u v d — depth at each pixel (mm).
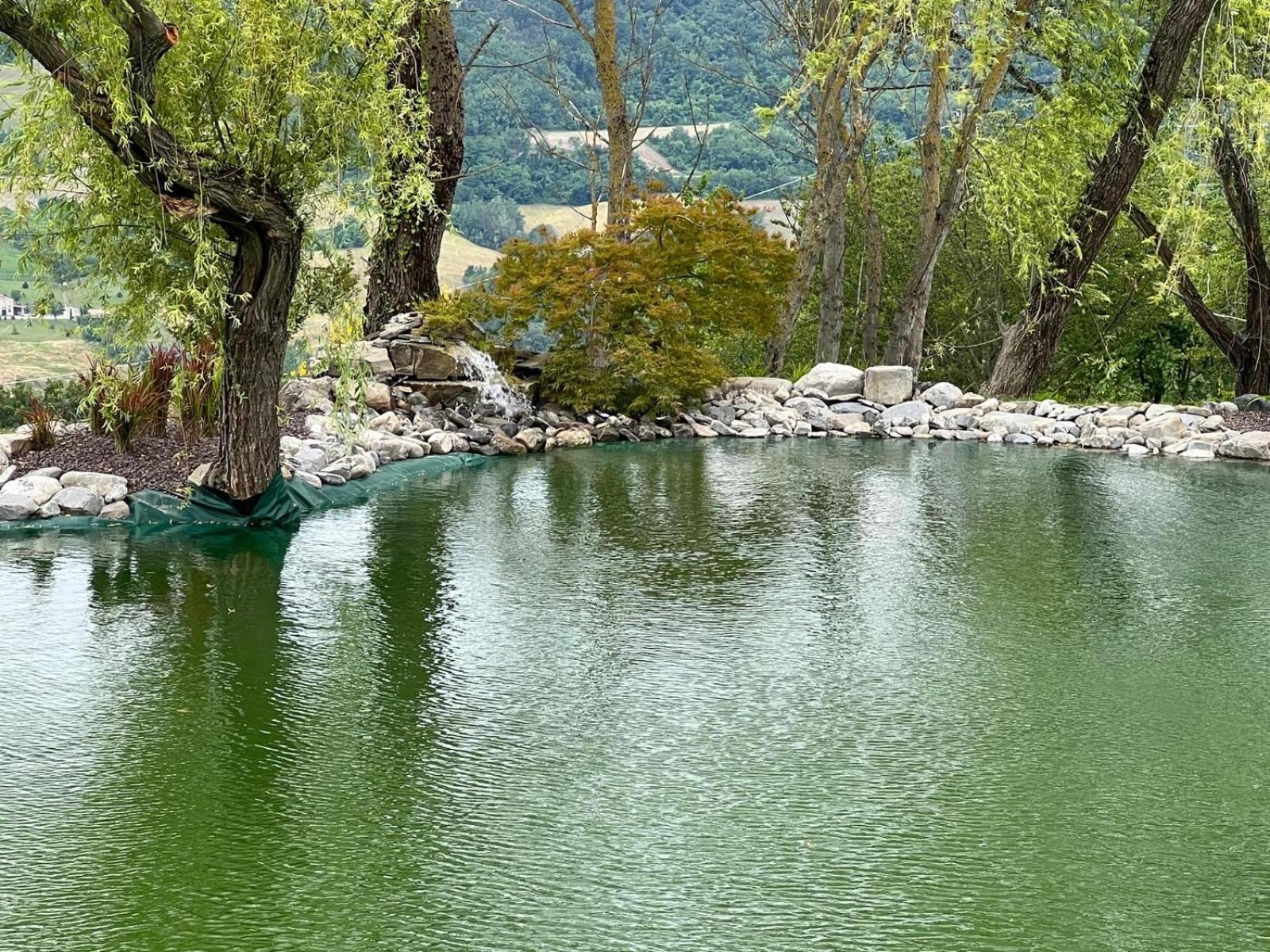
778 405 16891
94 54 7992
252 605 7586
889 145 24797
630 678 6426
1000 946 3980
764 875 4418
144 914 4133
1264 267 17547
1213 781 5230
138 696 6070
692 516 10508
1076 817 4891
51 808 4875
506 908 4191
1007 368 17672
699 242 15953
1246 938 4043
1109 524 10328
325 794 5035
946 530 10039
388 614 7453
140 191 9141
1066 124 16766
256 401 9562
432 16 14961
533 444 14242
